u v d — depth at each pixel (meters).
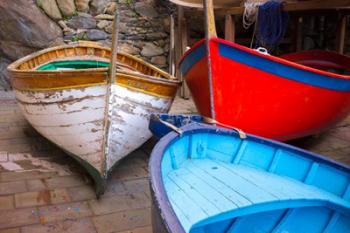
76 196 3.01
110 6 7.00
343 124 5.29
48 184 3.21
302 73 3.48
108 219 2.69
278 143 2.62
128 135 3.22
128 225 2.62
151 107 3.35
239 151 2.65
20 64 4.18
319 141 4.58
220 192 2.12
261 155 2.68
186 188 2.12
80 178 3.35
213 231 2.09
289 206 2.15
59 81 3.01
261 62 3.30
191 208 1.90
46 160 3.73
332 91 3.80
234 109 3.47
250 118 3.56
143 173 3.51
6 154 3.84
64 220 2.65
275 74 3.39
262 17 5.24
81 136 3.11
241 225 2.16
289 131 3.86
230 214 1.93
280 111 3.63
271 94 3.48
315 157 2.47
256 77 3.35
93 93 2.95
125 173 3.50
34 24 6.51
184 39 6.76
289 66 3.38
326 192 2.34
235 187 2.21
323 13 6.52
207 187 2.16
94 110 3.00
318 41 7.92
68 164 3.65
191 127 2.51
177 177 2.25
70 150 3.32
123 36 7.14
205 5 3.22
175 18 7.19
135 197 3.03
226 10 5.91
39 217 2.67
